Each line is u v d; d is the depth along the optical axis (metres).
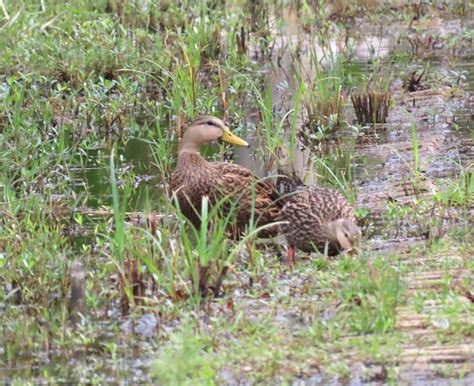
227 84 19.05
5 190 13.45
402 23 25.20
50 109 17.56
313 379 9.06
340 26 24.27
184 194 12.79
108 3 23.34
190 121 17.30
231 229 12.65
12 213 12.69
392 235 12.62
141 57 19.86
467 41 22.97
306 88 18.94
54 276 11.24
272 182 13.79
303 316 10.23
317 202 12.13
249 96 19.23
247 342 9.62
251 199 12.62
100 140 16.78
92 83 18.02
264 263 11.64
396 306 10.18
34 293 11.07
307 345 9.59
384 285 10.20
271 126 17.47
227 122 17.22
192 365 8.90
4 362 9.71
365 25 25.14
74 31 20.89
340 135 17.03
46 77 18.95
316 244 12.02
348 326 9.93
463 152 15.74
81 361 9.64
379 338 9.63
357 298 10.36
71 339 9.98
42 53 19.86
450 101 18.61
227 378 9.07
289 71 20.91
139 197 14.22
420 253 11.82
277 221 12.58
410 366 9.21
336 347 9.51
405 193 14.05
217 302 10.64
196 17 23.06
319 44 22.33
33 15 21.02
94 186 14.80
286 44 22.95
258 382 9.01
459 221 12.90
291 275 11.37
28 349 9.91
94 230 13.02
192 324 9.97
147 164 15.80
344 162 15.69
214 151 16.33
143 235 11.77
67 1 23.09
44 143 15.83
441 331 9.77
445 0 26.56
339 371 9.09
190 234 13.02
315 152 16.17
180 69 18.03
